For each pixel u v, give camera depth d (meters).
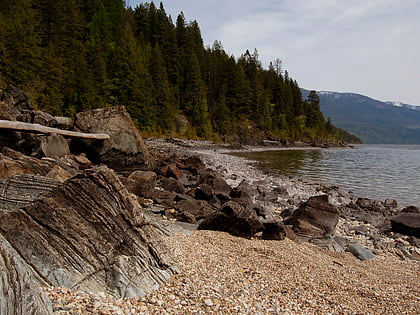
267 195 19.97
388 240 13.48
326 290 6.69
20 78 41.19
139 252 5.77
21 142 15.30
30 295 3.58
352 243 12.32
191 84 86.69
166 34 91.69
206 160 38.66
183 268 6.40
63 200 5.47
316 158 58.97
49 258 4.96
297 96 128.25
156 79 74.31
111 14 84.44
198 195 15.45
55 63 48.22
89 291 4.77
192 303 5.02
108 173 5.86
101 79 60.06
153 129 68.00
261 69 132.25
